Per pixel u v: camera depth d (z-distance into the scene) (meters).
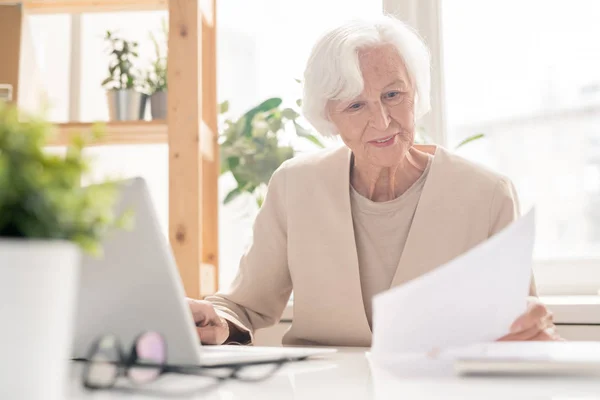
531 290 1.29
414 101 1.46
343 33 1.44
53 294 0.41
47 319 0.41
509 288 0.75
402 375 0.70
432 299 0.70
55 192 0.40
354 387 0.64
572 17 2.15
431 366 0.74
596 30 2.13
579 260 2.08
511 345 0.79
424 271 1.39
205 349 0.94
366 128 1.41
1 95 1.90
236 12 2.35
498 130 2.22
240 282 1.56
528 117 2.19
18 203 0.40
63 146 2.02
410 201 1.46
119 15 2.35
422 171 1.50
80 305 0.71
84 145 0.42
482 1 2.23
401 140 1.42
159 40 2.32
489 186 1.42
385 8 2.25
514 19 2.21
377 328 0.69
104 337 0.68
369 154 1.42
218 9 2.35
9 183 0.39
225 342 1.26
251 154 2.08
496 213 1.40
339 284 1.43
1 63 1.92
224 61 2.35
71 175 0.41
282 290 1.59
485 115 2.23
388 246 1.45
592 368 0.68
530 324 0.96
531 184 2.18
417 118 1.52
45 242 0.40
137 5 2.01
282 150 2.07
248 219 2.27
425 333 0.72
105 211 0.43
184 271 1.77
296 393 0.61
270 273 1.56
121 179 0.45
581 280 2.08
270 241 1.56
